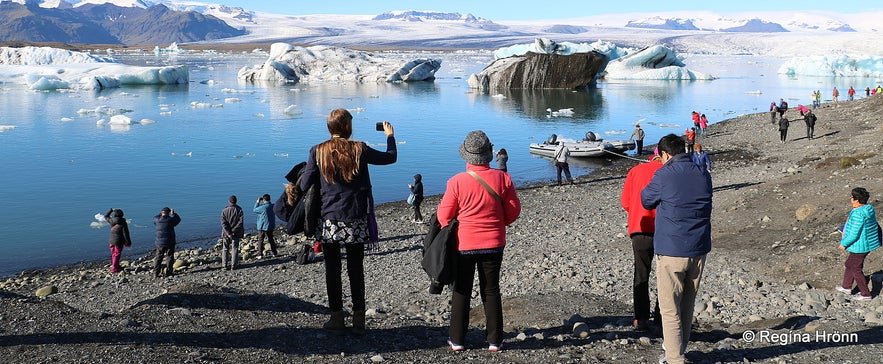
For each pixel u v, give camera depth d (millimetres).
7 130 56812
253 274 17094
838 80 134125
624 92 101250
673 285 5961
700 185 5809
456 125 61531
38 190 32656
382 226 22531
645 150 43156
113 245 18234
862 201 10086
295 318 7891
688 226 5816
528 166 37906
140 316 7492
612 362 6441
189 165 40125
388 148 6371
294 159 42531
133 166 39750
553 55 106875
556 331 7594
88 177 36156
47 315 7227
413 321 8570
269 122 63594
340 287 6992
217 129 58281
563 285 13055
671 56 141625
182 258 19703
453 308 6707
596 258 15539
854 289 10672
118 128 58688
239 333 7059
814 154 33188
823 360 6469
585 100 87188
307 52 136875
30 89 107062
